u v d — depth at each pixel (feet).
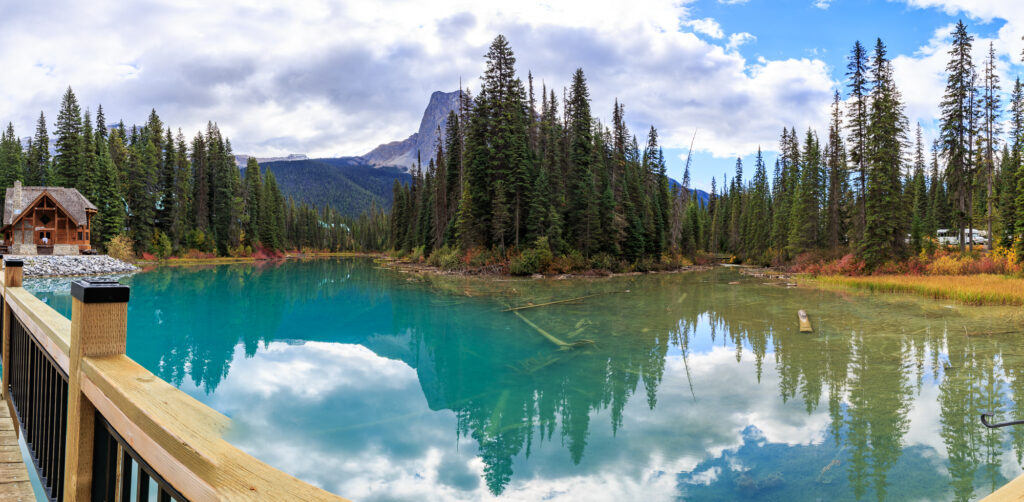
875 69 114.11
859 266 109.91
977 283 75.51
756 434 21.40
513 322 52.95
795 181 184.65
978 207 163.53
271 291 84.94
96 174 142.51
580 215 140.36
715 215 255.50
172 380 29.35
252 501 2.78
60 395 7.63
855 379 29.86
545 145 163.73
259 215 236.02
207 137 208.95
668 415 23.90
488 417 23.67
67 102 142.72
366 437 20.90
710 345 40.57
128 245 146.30
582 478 17.19
